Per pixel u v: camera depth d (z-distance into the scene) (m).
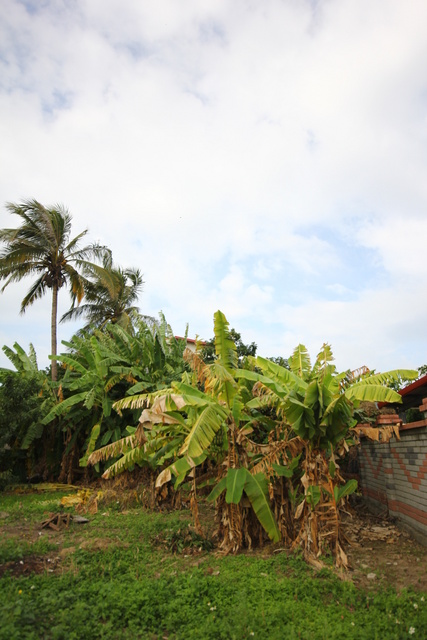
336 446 7.41
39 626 4.23
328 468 7.00
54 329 21.36
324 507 7.16
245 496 7.62
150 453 8.76
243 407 8.25
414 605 4.96
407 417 12.39
